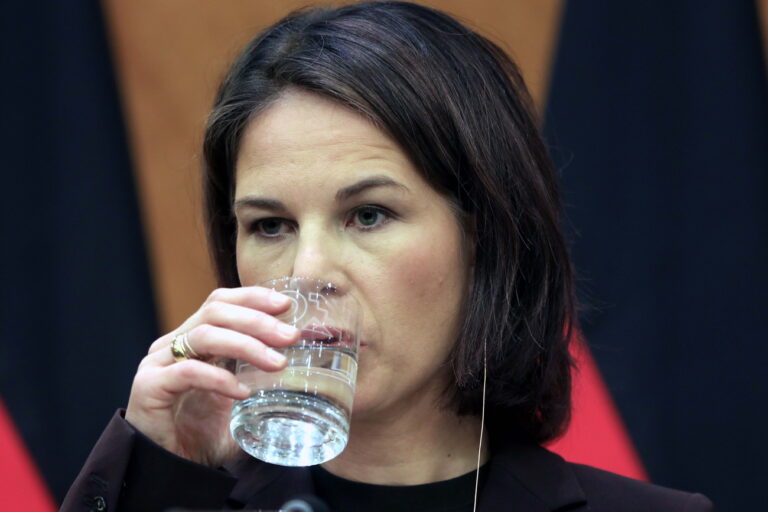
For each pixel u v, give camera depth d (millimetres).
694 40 15195
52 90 14969
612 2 15289
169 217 14992
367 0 10953
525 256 9891
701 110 15102
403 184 8984
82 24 15102
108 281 14812
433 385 9516
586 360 13391
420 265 8984
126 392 14648
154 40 15125
